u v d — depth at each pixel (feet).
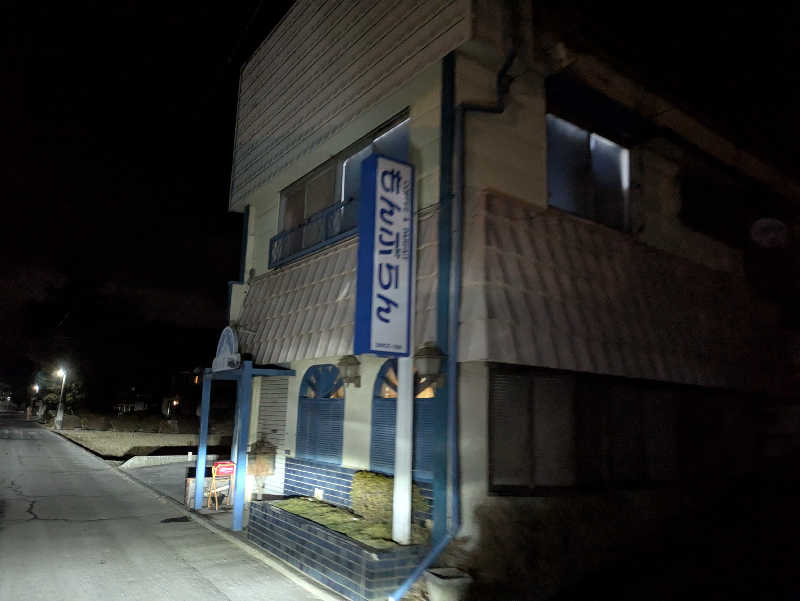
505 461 23.15
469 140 25.11
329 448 32.81
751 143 37.91
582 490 25.18
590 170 30.83
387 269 23.39
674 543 26.66
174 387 151.12
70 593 21.21
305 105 36.32
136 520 35.12
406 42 27.66
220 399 143.54
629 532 26.14
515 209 25.45
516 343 22.34
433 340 23.35
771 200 40.70
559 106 29.48
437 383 23.11
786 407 36.99
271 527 27.40
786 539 25.18
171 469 61.46
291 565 25.16
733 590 20.71
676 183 35.37
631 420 28.14
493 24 25.18
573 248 27.20
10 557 25.68
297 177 39.42
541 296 24.30
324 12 35.55
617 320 27.17
